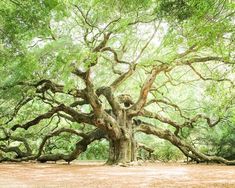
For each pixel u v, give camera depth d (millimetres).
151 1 19922
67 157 30938
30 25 15258
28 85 27359
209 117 32375
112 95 28703
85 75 25656
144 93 28484
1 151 35156
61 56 21234
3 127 33375
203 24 12141
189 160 38188
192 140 38250
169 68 26719
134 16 22141
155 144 40812
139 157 39031
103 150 43281
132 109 29016
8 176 17500
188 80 32000
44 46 21656
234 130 36156
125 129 28109
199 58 25219
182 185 13242
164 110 34750
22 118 35250
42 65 22844
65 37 22391
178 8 12055
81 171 20969
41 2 14328
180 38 13656
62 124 39875
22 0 14367
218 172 20484
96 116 27359
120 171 21078
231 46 15867
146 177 16875
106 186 13047
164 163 33219
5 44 17766
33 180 15414
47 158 31625
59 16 21391
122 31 23219
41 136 38844
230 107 30656
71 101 34469
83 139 30312
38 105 34938
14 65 24453
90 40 24047
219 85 28172
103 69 32156
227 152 36531
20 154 33125
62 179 15812
